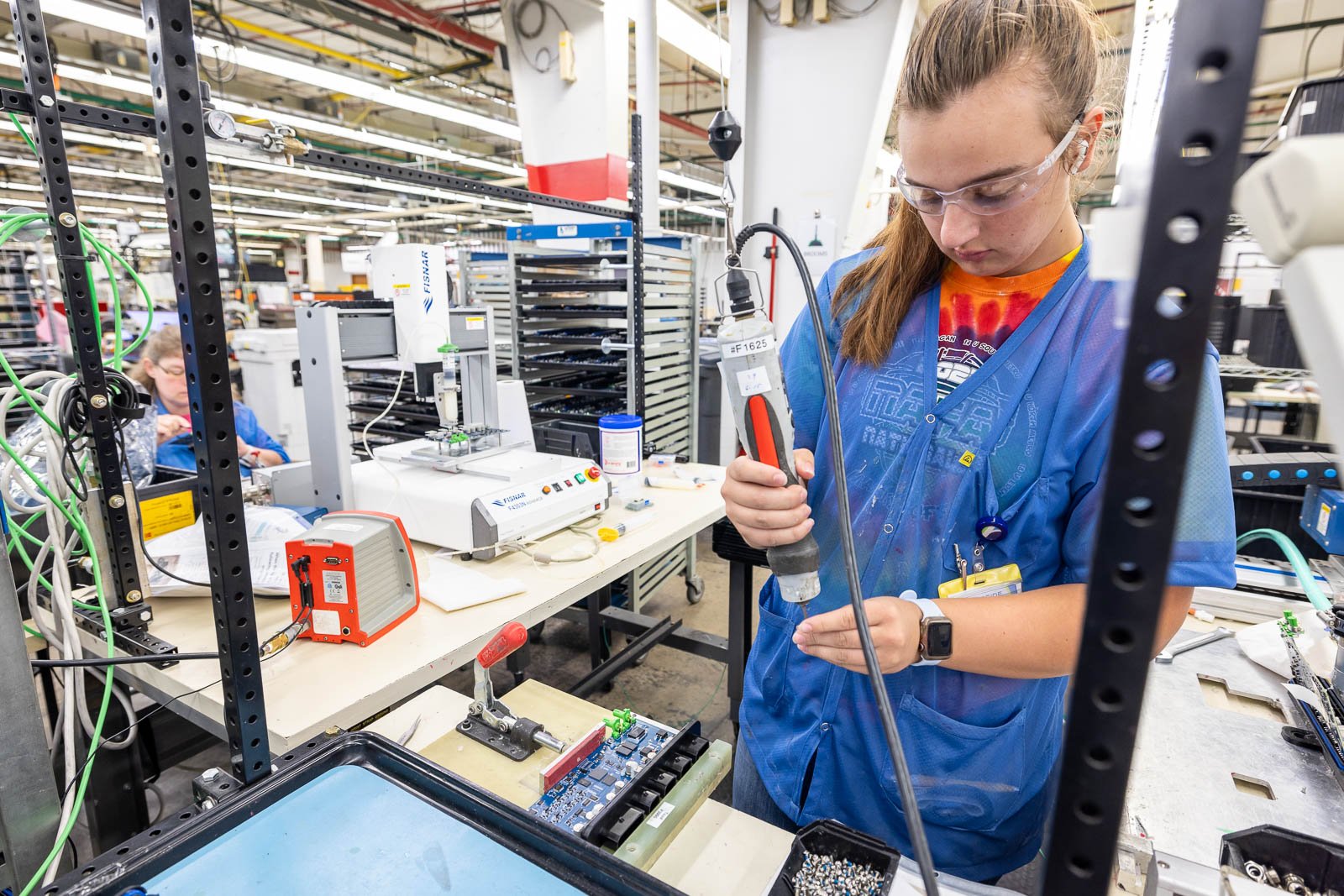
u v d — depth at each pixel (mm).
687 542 2893
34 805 822
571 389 2441
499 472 1444
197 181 549
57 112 928
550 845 516
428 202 7852
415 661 986
